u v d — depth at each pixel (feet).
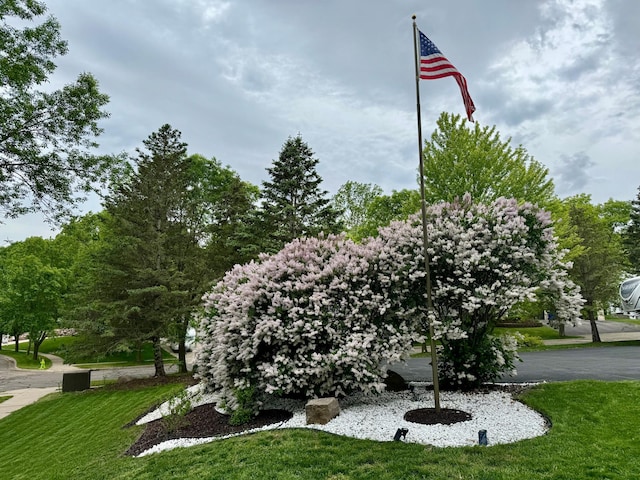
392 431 15.92
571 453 12.81
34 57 31.96
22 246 112.06
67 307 56.85
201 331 25.80
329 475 12.37
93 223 66.80
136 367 75.82
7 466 22.89
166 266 47.14
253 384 20.03
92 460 18.72
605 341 66.64
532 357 44.93
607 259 66.28
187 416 21.90
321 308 20.38
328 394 21.50
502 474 11.56
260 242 55.83
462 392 22.22
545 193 44.98
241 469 13.33
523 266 20.68
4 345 135.03
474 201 37.55
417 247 21.20
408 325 21.43
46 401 40.68
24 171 32.83
